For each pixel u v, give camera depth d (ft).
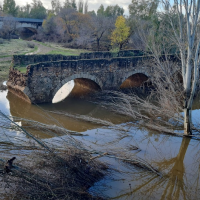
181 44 36.94
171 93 43.75
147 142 37.88
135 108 53.67
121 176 27.78
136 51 78.84
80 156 25.90
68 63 53.98
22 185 22.08
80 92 65.82
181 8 35.47
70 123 45.06
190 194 26.17
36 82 51.37
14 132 34.09
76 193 23.03
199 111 54.90
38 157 24.52
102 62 59.21
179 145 37.60
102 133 40.50
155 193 25.94
